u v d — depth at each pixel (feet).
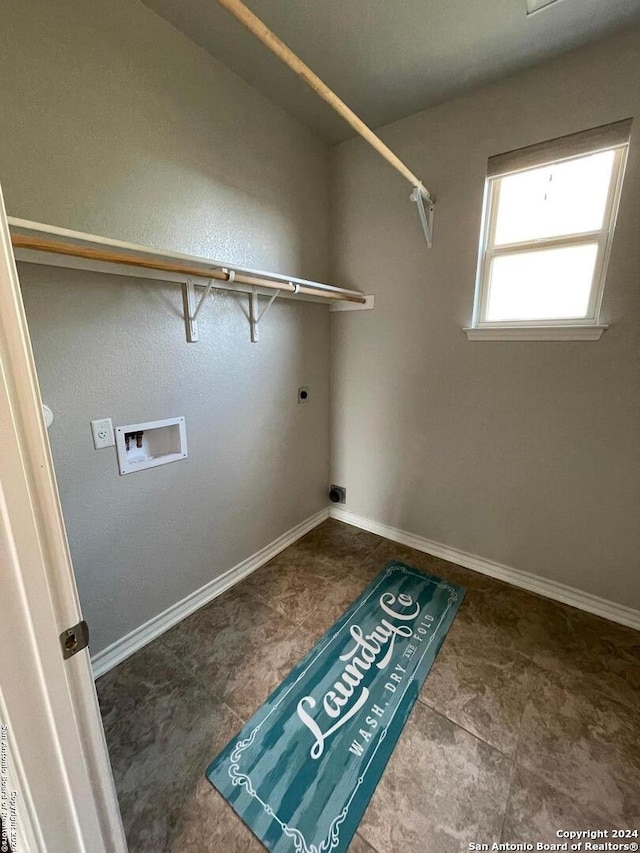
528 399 5.90
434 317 6.56
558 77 4.87
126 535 4.92
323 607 5.93
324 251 7.45
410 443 7.36
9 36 3.36
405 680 4.62
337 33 4.48
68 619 1.77
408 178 5.11
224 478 6.15
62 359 4.05
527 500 6.21
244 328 6.07
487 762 3.71
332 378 8.22
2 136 3.42
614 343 5.09
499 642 5.22
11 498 1.49
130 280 4.51
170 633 5.42
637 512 5.32
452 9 4.13
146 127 4.42
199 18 4.37
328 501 9.05
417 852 3.07
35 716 1.72
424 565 7.09
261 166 5.89
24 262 3.67
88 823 2.03
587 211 5.15
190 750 3.84
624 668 4.80
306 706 4.29
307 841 3.12
